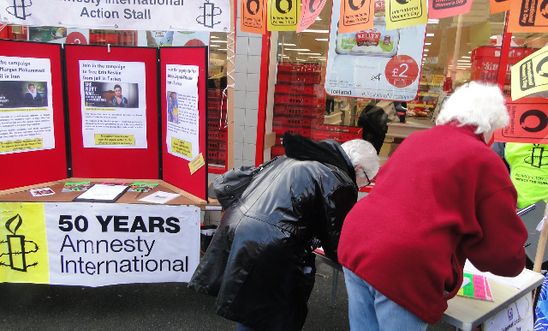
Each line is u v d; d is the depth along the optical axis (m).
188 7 2.70
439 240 1.43
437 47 3.43
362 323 1.66
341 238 1.68
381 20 3.21
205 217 3.80
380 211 1.55
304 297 1.99
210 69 4.02
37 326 2.63
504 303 1.71
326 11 3.62
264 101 3.94
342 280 3.38
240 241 1.90
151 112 3.01
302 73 3.97
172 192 2.90
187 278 2.80
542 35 3.22
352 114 3.89
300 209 1.89
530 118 2.10
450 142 1.50
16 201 2.61
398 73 3.27
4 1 2.66
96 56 2.88
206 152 2.65
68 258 2.71
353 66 3.36
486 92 1.55
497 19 3.33
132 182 3.08
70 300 2.93
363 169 2.04
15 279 2.71
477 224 1.45
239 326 2.19
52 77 2.84
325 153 1.99
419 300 1.45
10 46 2.61
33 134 2.81
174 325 2.70
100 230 2.68
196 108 2.64
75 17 2.71
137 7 2.70
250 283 1.89
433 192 1.45
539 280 1.91
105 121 2.99
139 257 2.75
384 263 1.48
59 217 2.65
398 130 3.76
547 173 2.38
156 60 2.92
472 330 1.57
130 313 2.80
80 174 3.07
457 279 1.53
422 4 2.14
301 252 1.93
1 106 2.63
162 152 3.07
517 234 1.45
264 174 2.10
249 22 2.80
